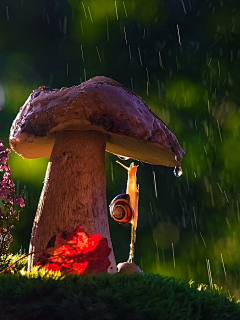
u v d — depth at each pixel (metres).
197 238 13.36
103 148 5.08
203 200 13.13
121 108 4.70
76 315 3.99
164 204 13.02
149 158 5.63
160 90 12.77
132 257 5.36
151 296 4.27
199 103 12.77
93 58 12.80
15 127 5.05
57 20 12.99
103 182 5.01
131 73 12.84
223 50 13.02
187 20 13.07
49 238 4.76
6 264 5.42
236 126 12.92
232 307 4.63
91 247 4.75
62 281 4.32
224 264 13.47
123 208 5.29
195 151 12.70
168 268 13.30
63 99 4.70
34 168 12.27
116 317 4.01
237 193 12.99
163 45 12.96
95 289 4.27
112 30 12.92
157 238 13.24
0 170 5.08
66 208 4.80
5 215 5.09
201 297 4.58
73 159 4.91
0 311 4.04
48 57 12.88
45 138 5.31
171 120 12.64
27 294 4.14
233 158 12.88
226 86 12.91
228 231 13.27
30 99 4.99
